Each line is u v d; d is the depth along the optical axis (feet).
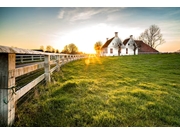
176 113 8.50
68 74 21.02
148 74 23.35
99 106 8.92
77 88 12.25
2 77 5.75
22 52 5.68
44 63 13.42
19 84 13.98
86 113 7.97
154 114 8.15
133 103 9.61
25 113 7.59
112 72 24.64
